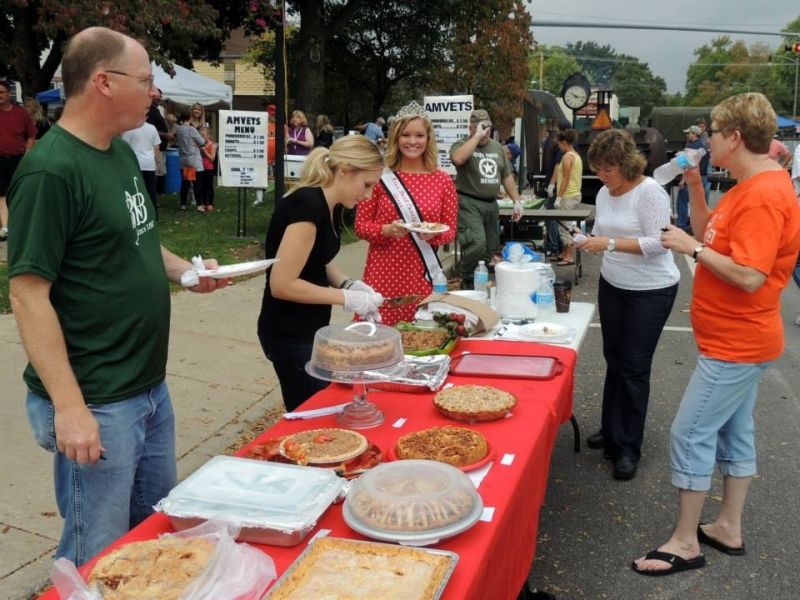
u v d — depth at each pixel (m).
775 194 2.70
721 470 3.35
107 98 2.03
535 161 16.38
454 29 21.30
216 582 1.56
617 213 3.95
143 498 2.52
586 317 4.07
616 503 3.87
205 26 11.09
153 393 2.38
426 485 1.90
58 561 1.57
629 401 4.08
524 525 2.30
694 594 3.09
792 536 3.54
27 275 1.92
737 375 2.94
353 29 21.19
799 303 8.51
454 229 4.36
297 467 2.01
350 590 1.55
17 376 5.02
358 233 4.14
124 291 2.14
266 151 10.36
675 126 23.22
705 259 2.77
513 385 2.95
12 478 3.71
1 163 8.73
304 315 3.04
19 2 10.40
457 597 1.58
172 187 14.64
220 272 2.40
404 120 4.14
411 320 4.03
